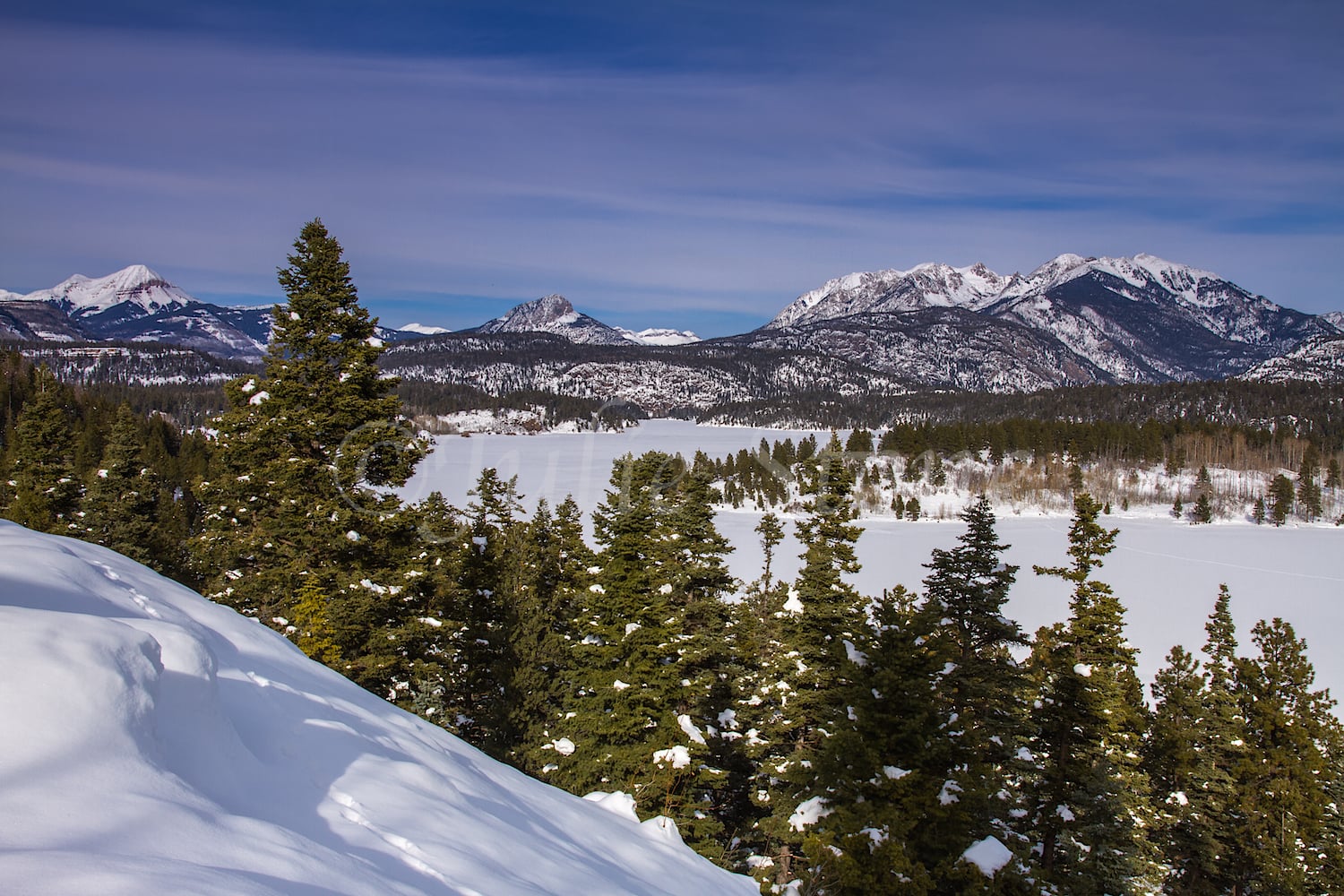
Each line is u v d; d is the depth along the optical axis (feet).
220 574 67.15
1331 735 75.77
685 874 23.86
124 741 9.95
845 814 37.81
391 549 58.80
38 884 6.88
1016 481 449.89
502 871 14.19
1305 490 430.20
